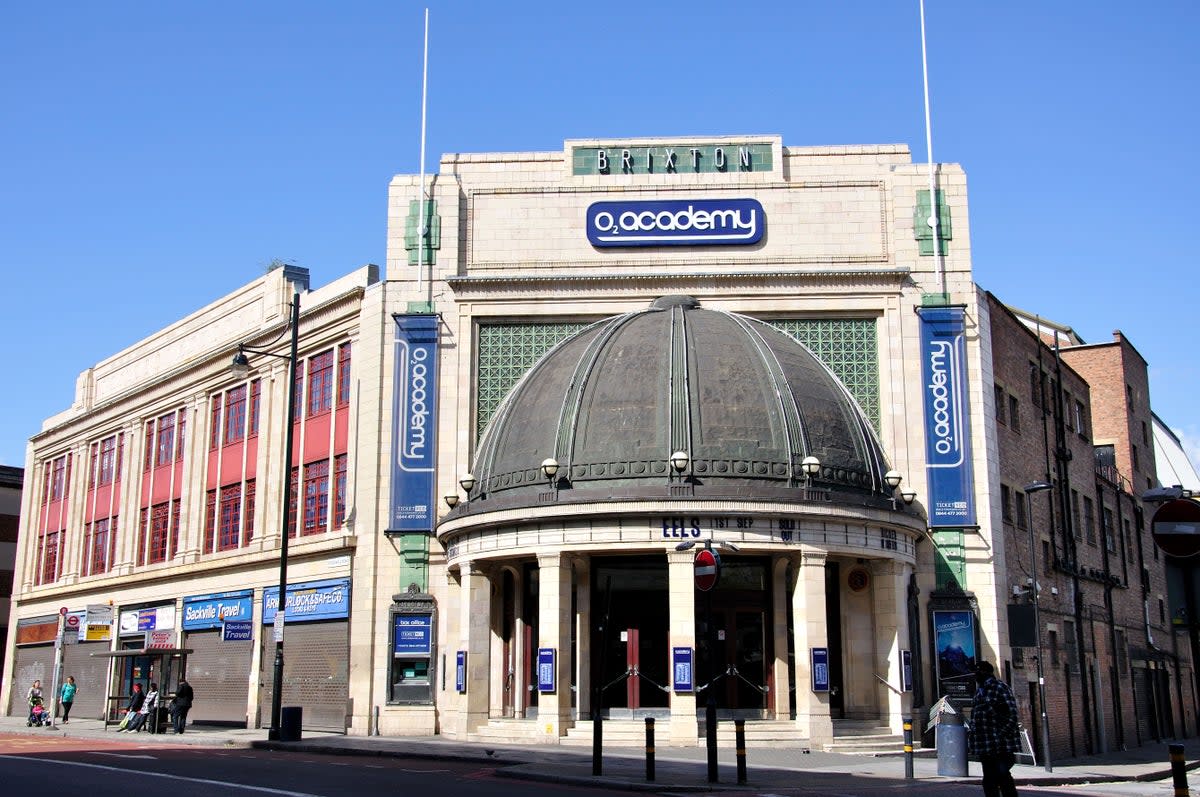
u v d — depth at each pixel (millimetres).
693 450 31688
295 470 44469
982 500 37062
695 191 40062
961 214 39250
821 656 30750
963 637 35562
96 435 60875
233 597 46312
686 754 27547
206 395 51344
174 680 49156
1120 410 61281
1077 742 43312
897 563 33562
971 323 38469
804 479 31797
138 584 53406
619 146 40812
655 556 33094
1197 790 22453
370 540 38594
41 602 62906
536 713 33562
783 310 38812
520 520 32281
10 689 64000
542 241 40156
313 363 44844
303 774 21969
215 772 22172
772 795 19391
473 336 39500
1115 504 56094
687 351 33594
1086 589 48594
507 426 35250
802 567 31281
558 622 31547
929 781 22312
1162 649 61344
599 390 33375
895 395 37844
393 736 36281
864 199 39656
